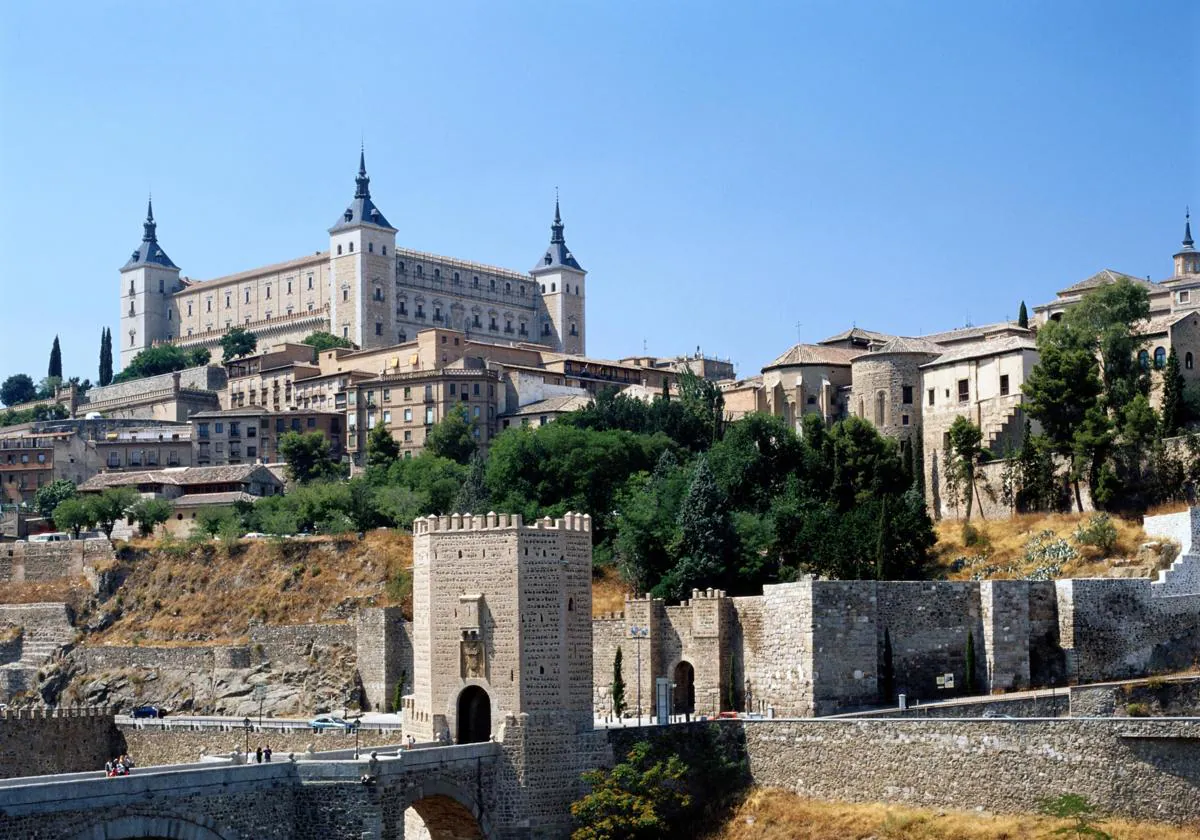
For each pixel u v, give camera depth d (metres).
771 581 165.12
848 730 122.88
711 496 166.12
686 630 151.00
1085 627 142.75
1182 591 148.25
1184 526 155.12
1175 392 179.25
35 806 94.38
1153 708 134.00
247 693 186.00
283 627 188.50
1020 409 198.88
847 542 162.88
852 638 138.50
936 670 141.75
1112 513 172.25
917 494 175.12
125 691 193.88
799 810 122.31
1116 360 191.88
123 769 107.31
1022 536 171.25
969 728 117.75
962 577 165.12
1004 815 115.50
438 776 116.50
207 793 103.56
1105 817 112.31
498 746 121.25
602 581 180.25
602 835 119.19
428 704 125.88
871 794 121.19
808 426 196.25
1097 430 174.75
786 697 139.62
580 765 123.44
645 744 125.00
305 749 154.00
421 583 128.12
